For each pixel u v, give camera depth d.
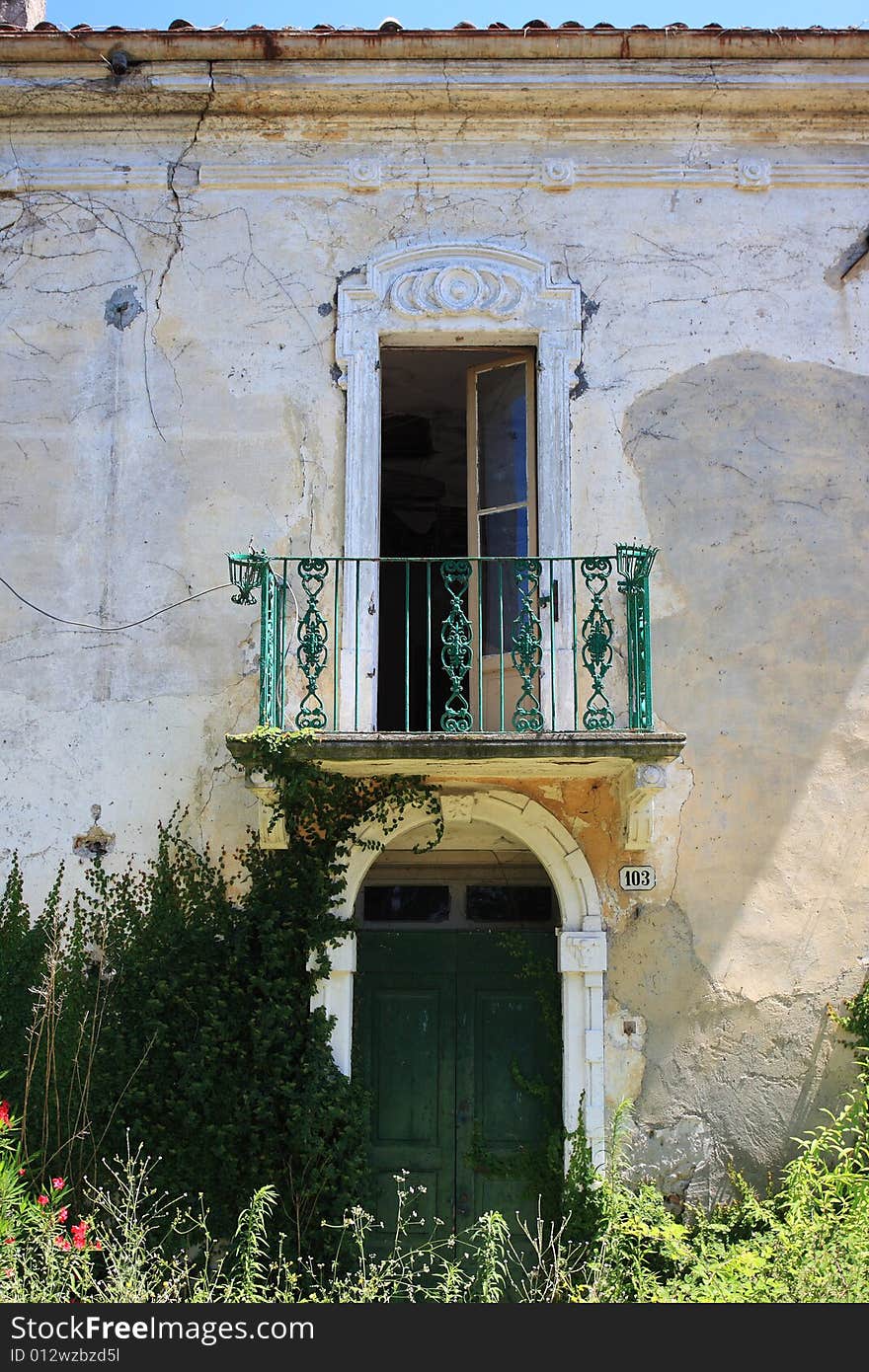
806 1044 6.52
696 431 7.16
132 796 6.74
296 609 6.93
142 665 6.91
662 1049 6.50
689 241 7.38
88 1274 5.41
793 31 7.24
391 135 7.47
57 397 7.24
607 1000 6.54
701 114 7.46
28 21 8.31
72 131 7.50
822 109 7.47
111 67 7.33
